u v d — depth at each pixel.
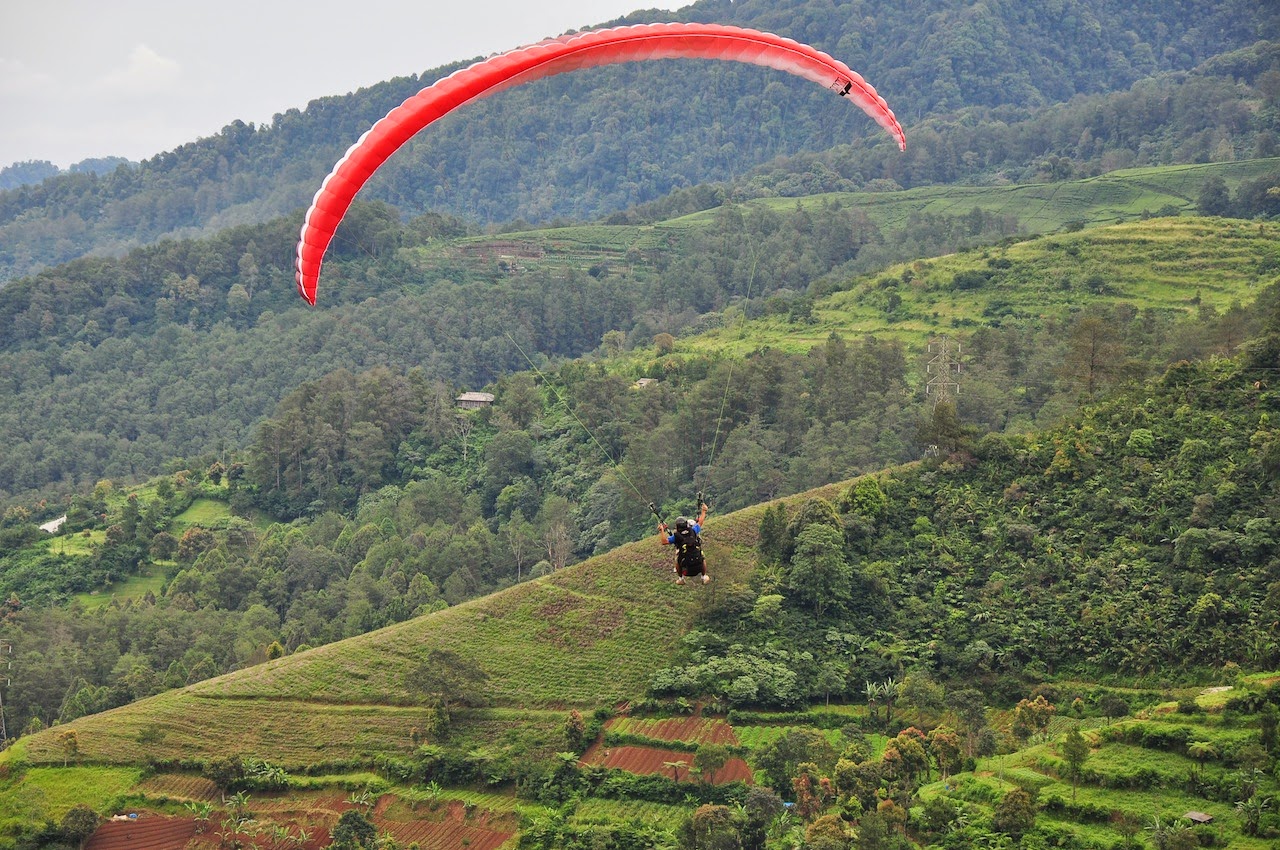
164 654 96.12
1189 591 68.75
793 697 66.69
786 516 79.81
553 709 68.12
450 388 184.00
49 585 119.19
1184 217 169.88
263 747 66.19
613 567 79.94
